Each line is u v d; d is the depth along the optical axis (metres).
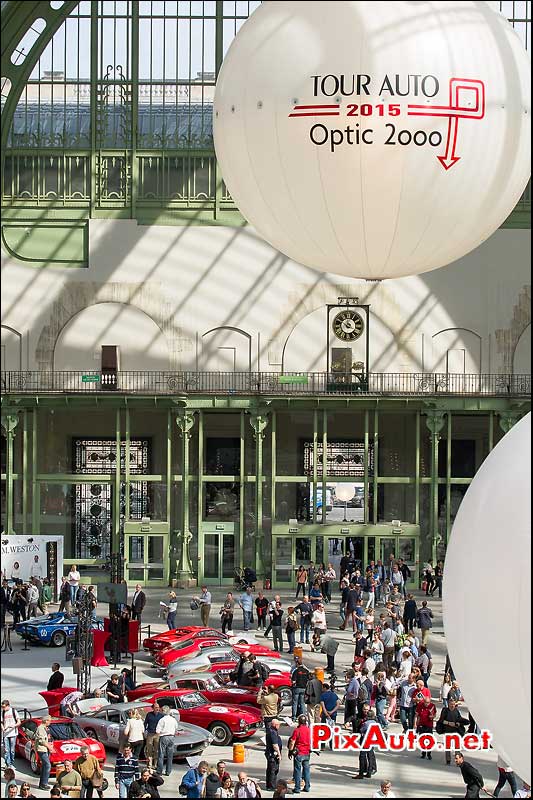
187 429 62.38
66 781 26.41
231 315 64.62
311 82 16.08
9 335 64.19
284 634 48.72
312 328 64.50
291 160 16.44
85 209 64.62
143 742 30.14
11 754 30.00
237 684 36.00
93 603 43.09
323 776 29.50
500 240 64.38
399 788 28.38
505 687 10.56
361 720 32.09
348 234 17.02
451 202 16.56
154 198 64.69
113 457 65.38
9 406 61.47
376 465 62.00
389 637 38.97
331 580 57.66
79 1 63.41
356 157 16.11
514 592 10.44
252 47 16.62
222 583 62.81
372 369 64.50
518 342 64.25
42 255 64.44
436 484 62.31
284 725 33.69
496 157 16.45
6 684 38.50
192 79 64.56
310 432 65.44
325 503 61.81
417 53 15.85
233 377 64.38
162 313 64.62
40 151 64.56
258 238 64.62
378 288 64.38
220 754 31.56
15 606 47.56
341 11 16.09
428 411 61.94
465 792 27.98
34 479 62.47
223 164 17.53
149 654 44.28
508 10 62.94
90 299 64.56
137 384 64.44
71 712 32.19
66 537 63.12
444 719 30.91
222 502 63.66
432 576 59.69
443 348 64.38
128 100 64.56
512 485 10.69
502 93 16.22
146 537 61.94
